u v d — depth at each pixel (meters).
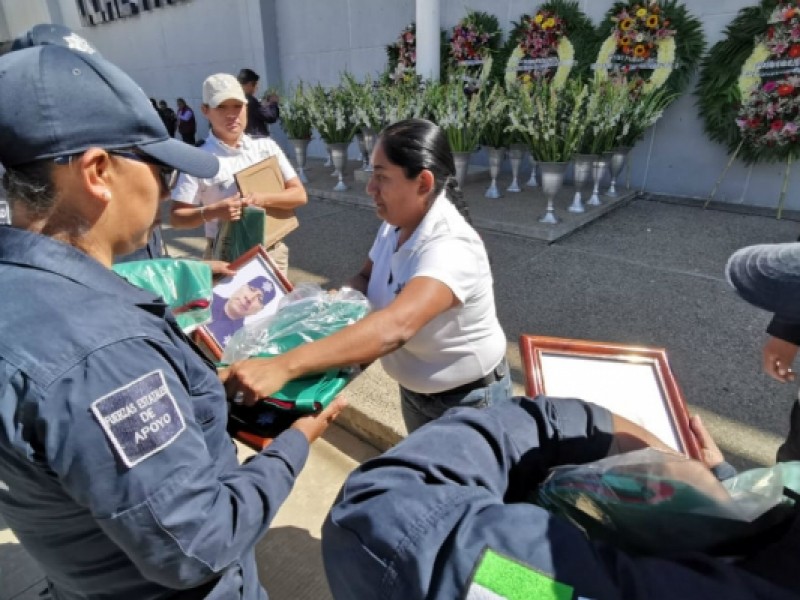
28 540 0.91
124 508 0.73
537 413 0.91
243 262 1.90
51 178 0.79
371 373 3.11
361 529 0.68
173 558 0.79
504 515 0.65
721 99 6.07
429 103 6.40
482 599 0.57
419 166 1.42
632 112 5.84
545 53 7.14
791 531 0.63
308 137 7.98
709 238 5.24
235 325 1.73
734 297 3.94
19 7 16.56
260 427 1.21
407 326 1.29
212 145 2.81
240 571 1.12
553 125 5.23
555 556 0.59
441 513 0.66
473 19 7.73
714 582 0.56
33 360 0.70
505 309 3.92
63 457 0.71
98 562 0.90
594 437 0.90
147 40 13.11
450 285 1.38
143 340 0.80
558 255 4.91
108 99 0.81
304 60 10.52
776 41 5.46
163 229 6.18
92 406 0.71
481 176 7.73
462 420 0.85
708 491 0.66
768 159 5.94
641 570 0.58
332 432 2.90
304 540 2.24
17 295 0.74
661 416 1.30
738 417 2.66
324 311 1.46
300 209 6.97
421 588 0.60
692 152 6.68
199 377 0.95
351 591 0.69
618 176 7.32
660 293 4.06
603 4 6.83
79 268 0.80
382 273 1.71
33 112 0.75
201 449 0.84
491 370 1.69
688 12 6.23
